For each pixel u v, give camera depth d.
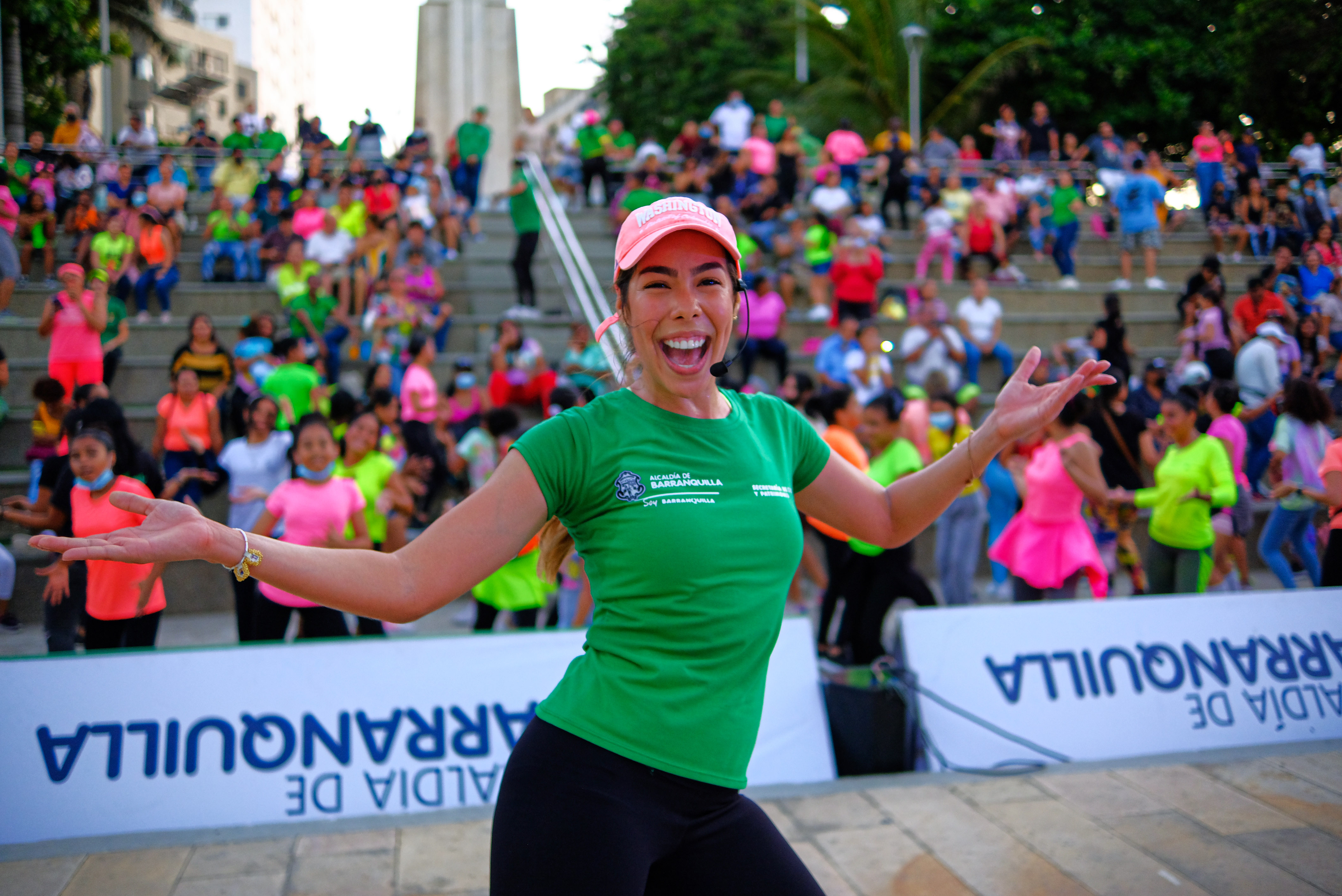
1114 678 5.05
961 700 4.86
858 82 22.73
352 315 10.98
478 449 7.37
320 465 5.15
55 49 21.08
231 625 7.59
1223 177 15.12
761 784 4.60
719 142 15.29
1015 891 3.59
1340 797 4.33
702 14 25.78
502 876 1.82
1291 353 9.72
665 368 1.94
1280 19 19.27
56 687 4.18
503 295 12.30
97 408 5.14
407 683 4.45
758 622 1.93
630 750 1.86
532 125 17.39
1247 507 7.18
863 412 6.66
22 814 4.04
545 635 4.64
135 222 10.73
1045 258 14.22
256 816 4.19
